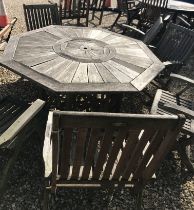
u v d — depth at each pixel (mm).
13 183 2990
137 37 6133
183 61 4297
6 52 3420
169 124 1970
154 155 2236
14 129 2295
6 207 2762
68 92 2867
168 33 4684
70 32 4230
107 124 1919
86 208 2854
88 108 3838
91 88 2953
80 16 6512
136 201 2727
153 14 6047
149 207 2949
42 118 3027
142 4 6094
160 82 4414
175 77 3723
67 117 1825
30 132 2848
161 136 2072
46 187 2395
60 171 2285
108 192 2922
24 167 3174
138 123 1944
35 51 3518
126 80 3176
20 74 3053
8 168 2699
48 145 2238
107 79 3141
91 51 3680
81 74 3162
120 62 3531
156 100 3646
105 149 2129
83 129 1927
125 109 4336
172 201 3051
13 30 6414
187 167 3408
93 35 4234
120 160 2244
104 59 3525
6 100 3328
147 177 2436
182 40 4441
